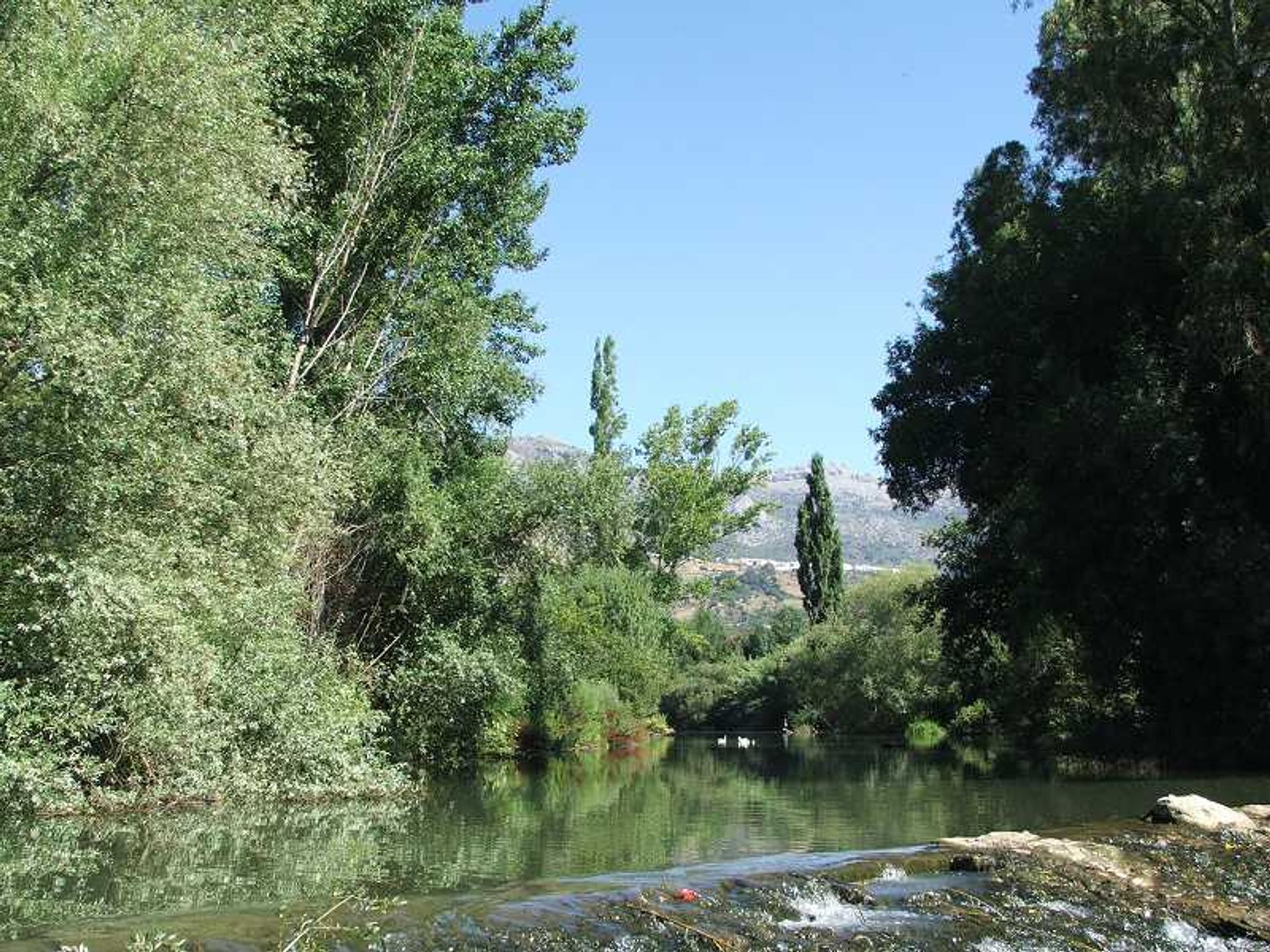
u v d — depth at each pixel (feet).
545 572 88.89
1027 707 109.09
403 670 76.79
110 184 43.55
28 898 26.61
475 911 23.62
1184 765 75.56
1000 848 31.89
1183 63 78.95
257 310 62.34
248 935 21.24
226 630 50.44
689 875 28.09
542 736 118.21
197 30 50.24
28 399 41.52
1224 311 68.69
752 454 168.76
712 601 182.19
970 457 96.32
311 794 56.03
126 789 46.73
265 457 50.78
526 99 87.10
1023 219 93.71
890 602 198.70
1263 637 68.03
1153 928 25.96
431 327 81.76
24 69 41.57
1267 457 71.72
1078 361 81.56
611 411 172.45
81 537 41.70
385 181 79.36
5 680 41.88
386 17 76.74
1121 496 73.00
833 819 48.65
